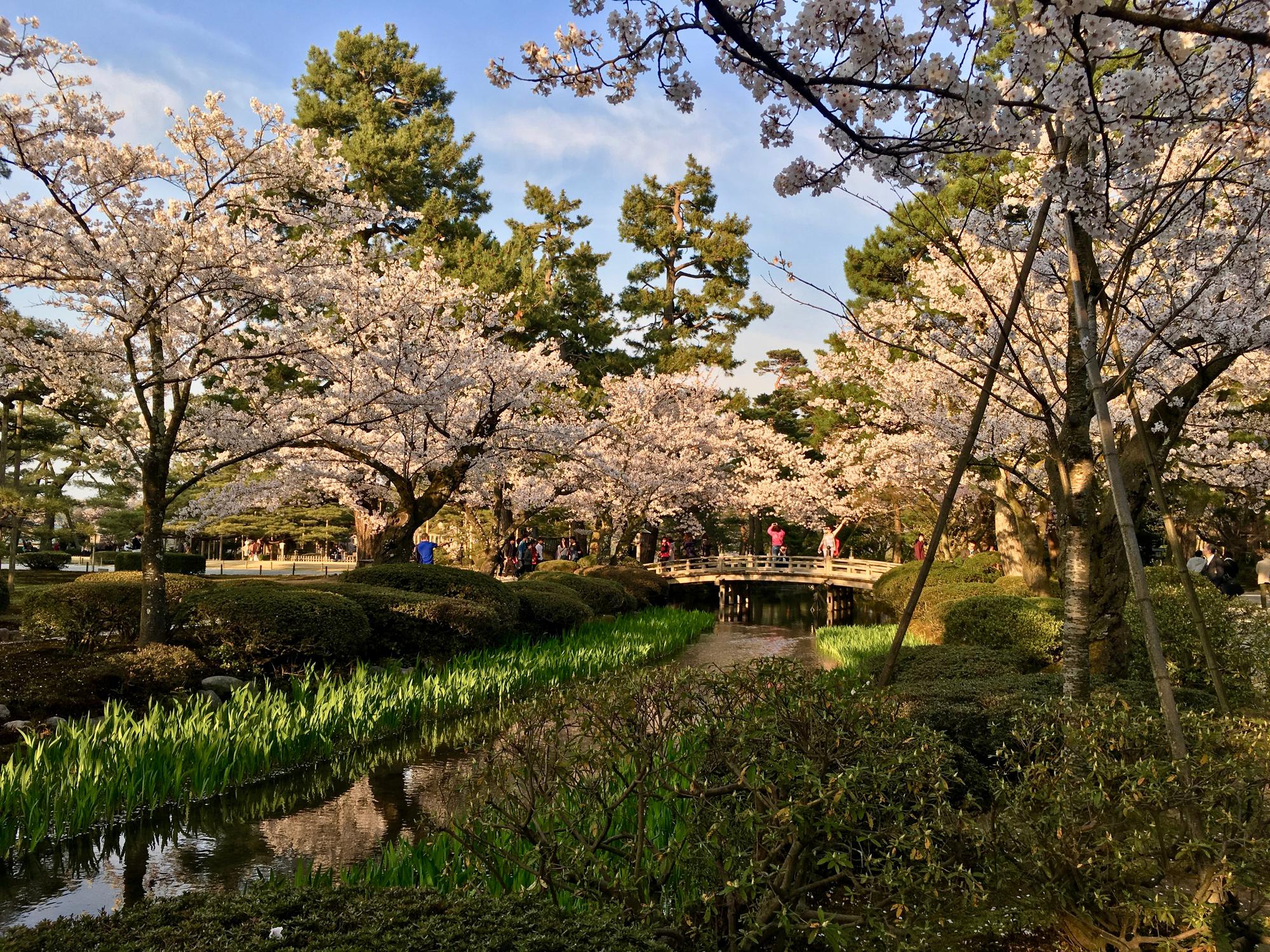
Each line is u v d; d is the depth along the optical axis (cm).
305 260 1062
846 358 1750
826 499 2958
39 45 856
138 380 1004
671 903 374
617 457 2508
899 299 1348
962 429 1339
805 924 324
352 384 1244
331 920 245
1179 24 278
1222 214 712
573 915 262
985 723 541
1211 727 360
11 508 1880
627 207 3669
